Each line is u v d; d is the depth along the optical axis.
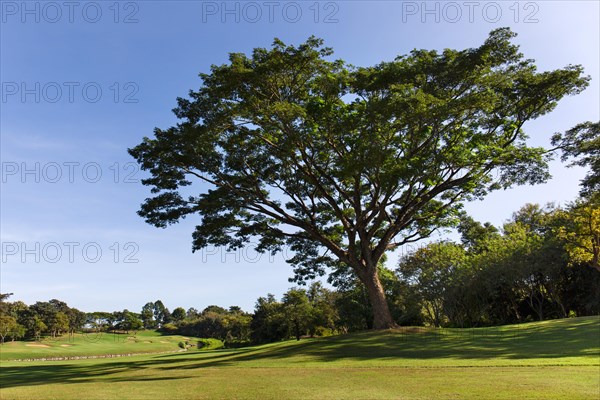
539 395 9.98
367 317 51.06
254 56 22.75
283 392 11.53
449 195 29.98
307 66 22.39
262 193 29.77
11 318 88.69
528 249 45.22
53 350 69.50
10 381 17.16
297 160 27.14
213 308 154.88
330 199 27.88
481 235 62.19
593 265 39.75
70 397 11.25
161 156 24.86
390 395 10.66
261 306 73.62
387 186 23.72
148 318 164.50
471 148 22.81
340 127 22.47
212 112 23.19
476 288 47.62
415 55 23.73
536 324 31.03
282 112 21.41
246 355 25.62
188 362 23.94
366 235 29.23
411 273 50.69
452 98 23.19
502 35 22.69
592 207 38.69
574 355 17.50
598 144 26.92
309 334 65.50
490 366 15.58
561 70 23.45
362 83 23.64
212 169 25.81
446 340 24.14
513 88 24.34
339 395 10.88
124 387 13.15
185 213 26.92
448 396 10.23
